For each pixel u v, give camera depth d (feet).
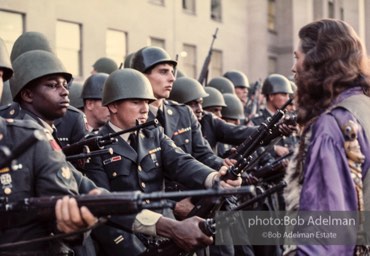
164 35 82.84
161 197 10.52
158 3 81.87
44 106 15.14
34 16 63.21
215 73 93.76
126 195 10.64
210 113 25.71
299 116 11.52
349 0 105.91
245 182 22.26
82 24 69.62
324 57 11.29
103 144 16.61
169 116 21.66
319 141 10.91
